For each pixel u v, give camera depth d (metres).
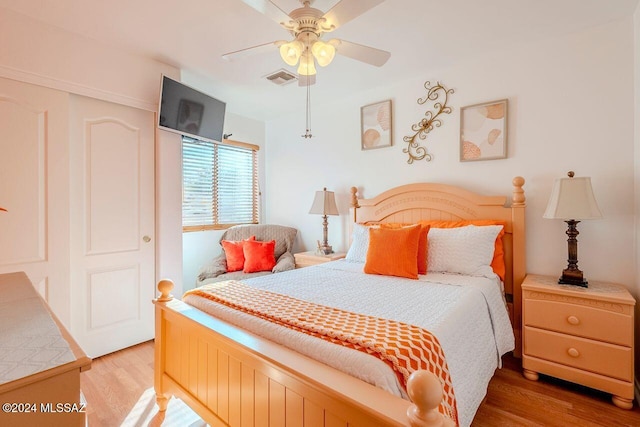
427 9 1.89
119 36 2.21
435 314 1.40
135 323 2.57
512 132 2.45
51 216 2.10
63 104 2.14
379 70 2.77
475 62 2.60
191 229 3.52
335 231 3.60
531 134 2.38
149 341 2.65
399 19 2.00
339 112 3.51
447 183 2.77
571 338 1.89
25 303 1.11
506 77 2.47
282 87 3.13
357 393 0.87
